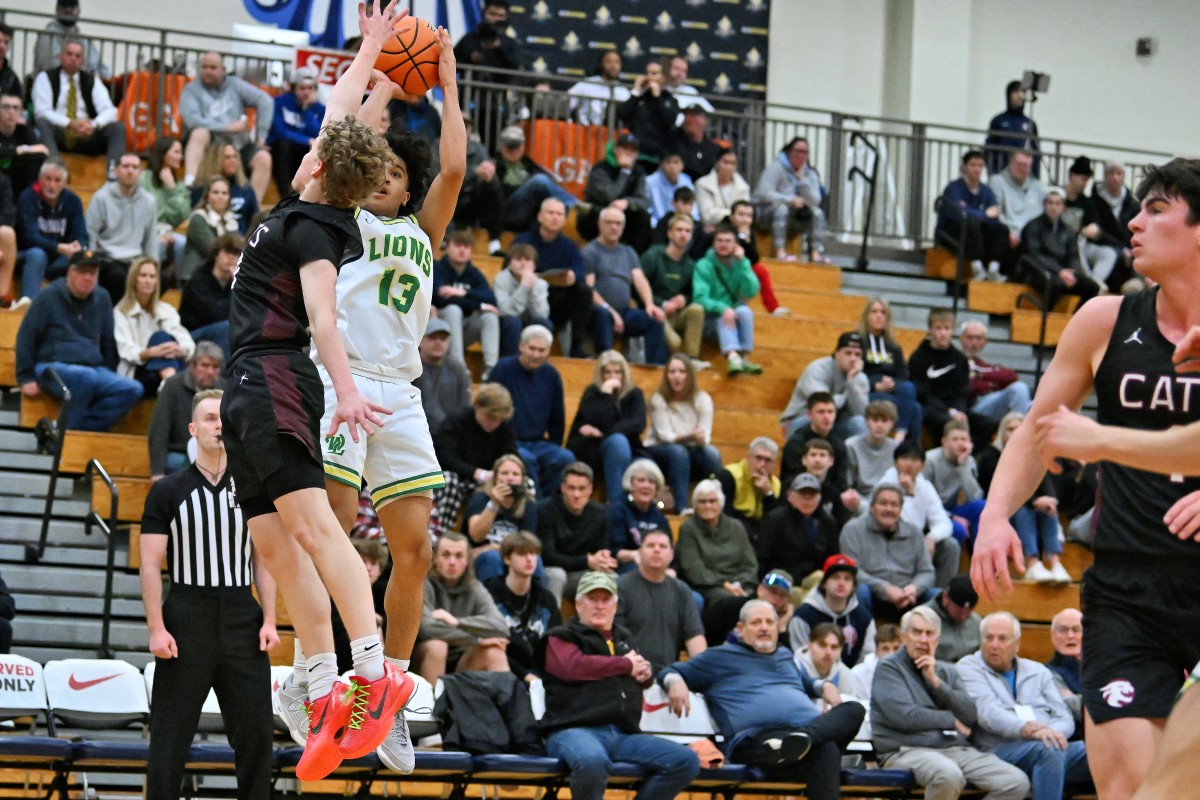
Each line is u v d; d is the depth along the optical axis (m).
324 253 5.51
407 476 6.12
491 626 11.63
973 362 18.08
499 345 15.91
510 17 23.25
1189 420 5.65
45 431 13.45
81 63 17.91
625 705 10.91
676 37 23.94
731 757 11.34
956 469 15.73
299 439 5.48
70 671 10.38
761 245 20.14
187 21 21.59
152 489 9.22
